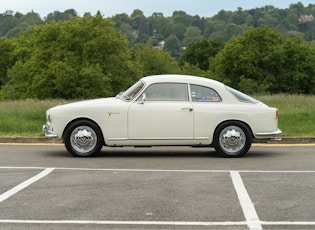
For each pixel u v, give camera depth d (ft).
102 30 257.14
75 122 40.11
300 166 36.24
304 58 305.12
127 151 43.98
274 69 304.71
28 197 27.04
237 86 307.37
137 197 27.02
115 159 39.52
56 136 40.09
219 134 40.06
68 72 245.45
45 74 251.80
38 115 63.87
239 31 510.99
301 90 305.73
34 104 75.87
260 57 303.89
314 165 36.65
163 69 350.43
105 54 258.78
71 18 265.34
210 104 40.22
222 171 34.35
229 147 40.16
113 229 21.67
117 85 261.85
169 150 44.60
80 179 31.60
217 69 315.99
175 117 39.83
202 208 24.85
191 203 25.77
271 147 45.78
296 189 28.91
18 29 481.87
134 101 40.06
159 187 29.37
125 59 264.72
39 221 22.76
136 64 275.39
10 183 30.42
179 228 21.79
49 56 257.55
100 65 256.11
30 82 261.03
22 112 64.75
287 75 303.27
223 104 40.27
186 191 28.37
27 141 49.03
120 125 39.88
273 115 40.50
